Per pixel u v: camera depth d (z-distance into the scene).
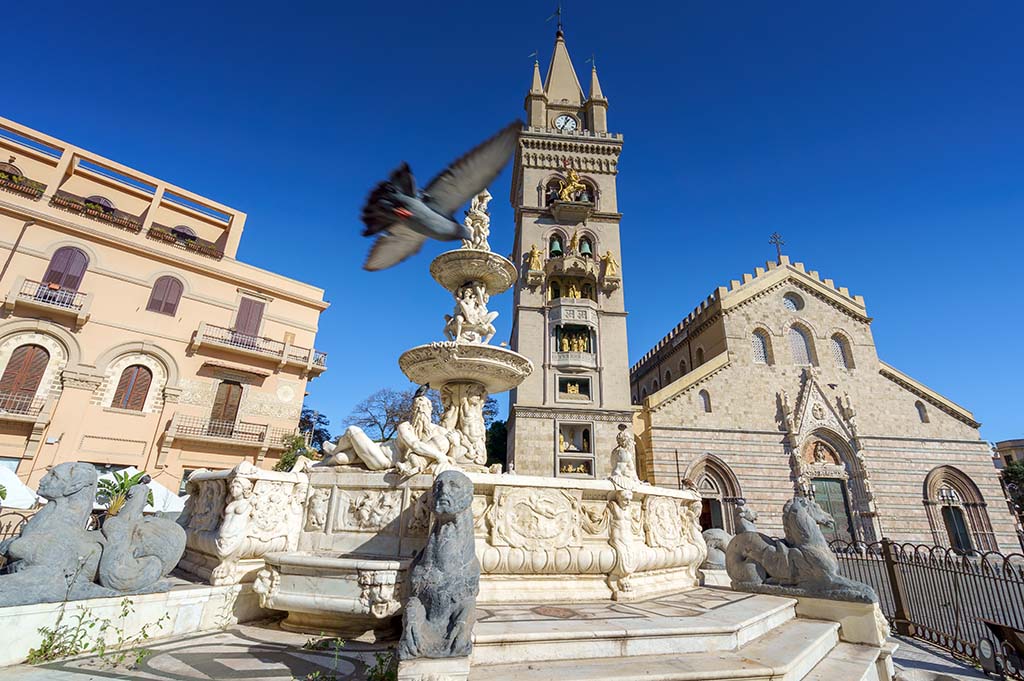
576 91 42.47
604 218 36.53
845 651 6.24
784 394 32.16
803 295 35.62
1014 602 9.97
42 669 4.35
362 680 4.26
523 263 34.88
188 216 29.64
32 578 4.67
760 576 7.99
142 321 25.25
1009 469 41.44
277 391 28.48
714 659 4.73
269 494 6.69
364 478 7.02
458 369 9.93
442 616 4.00
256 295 29.23
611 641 4.70
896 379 33.69
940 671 8.16
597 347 32.06
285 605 5.61
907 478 30.80
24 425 21.39
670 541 8.24
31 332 22.44
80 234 24.39
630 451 7.82
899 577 11.10
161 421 24.75
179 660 4.73
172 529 5.80
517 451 29.03
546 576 6.65
